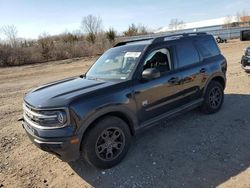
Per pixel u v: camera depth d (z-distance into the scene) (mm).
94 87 3934
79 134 3543
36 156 4523
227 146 4320
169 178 3600
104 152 3881
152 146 4527
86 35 36344
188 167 3814
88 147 3699
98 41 30891
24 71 16891
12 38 24953
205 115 5711
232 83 8453
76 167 4070
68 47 25844
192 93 5145
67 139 3475
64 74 14484
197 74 5172
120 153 4035
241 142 4414
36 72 15992
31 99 3904
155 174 3721
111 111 3824
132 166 3967
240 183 3367
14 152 4738
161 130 5133
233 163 3818
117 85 4004
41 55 23703
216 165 3805
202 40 5625
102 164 3863
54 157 4438
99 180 3699
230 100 6648
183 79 4883
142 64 4328
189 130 5039
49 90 4121
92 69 5051
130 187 3490
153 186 3463
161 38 4824
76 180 3746
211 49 5766
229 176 3527
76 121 3506
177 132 4996
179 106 4941
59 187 3625
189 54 5180
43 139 3543
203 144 4457
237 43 28734
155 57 4578
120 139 4023
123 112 3984
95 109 3633
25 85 11742
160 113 4598
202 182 3451
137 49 4602
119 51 4887
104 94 3809
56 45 25828
